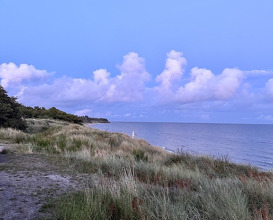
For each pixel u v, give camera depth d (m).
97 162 7.71
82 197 4.02
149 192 4.49
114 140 15.55
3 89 26.92
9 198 3.87
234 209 3.42
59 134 16.03
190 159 10.56
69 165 7.16
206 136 77.44
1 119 23.84
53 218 3.21
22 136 14.53
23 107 58.47
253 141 61.88
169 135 75.81
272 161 27.05
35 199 3.94
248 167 9.38
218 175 8.30
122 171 6.48
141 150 13.48
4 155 8.23
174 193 4.62
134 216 3.31
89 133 17.38
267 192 4.53
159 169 7.08
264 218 3.08
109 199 3.81
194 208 3.62
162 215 3.23
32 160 7.55
